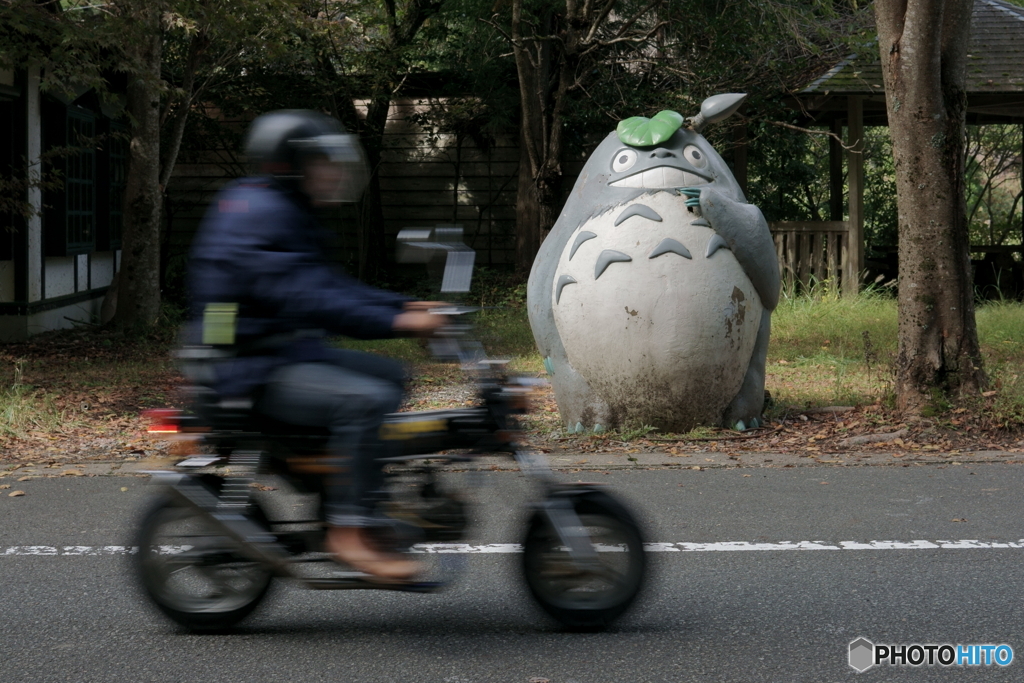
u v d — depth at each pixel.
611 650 3.50
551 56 16.64
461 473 6.20
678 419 7.30
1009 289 17.69
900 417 7.62
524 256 17.89
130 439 7.49
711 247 7.13
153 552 3.65
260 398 3.46
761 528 5.04
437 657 3.45
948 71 7.56
